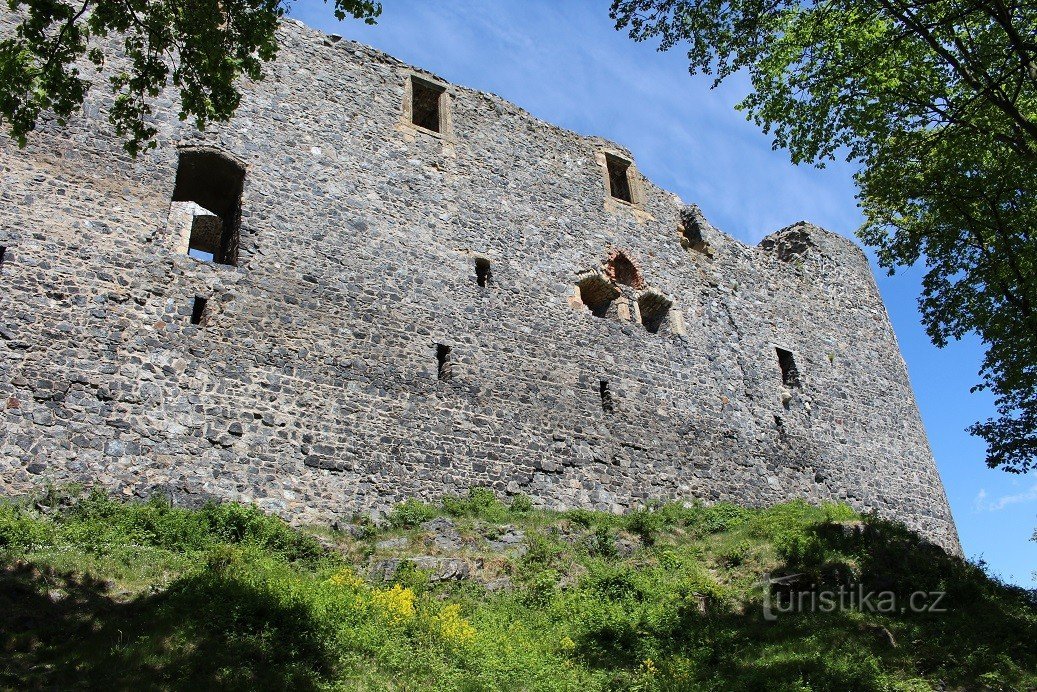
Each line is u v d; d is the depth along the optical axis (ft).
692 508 61.41
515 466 55.88
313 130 59.00
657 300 71.92
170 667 28.14
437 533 46.98
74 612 31.42
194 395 46.39
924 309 62.75
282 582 35.86
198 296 49.24
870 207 61.82
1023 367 59.62
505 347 59.98
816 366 81.10
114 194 49.21
